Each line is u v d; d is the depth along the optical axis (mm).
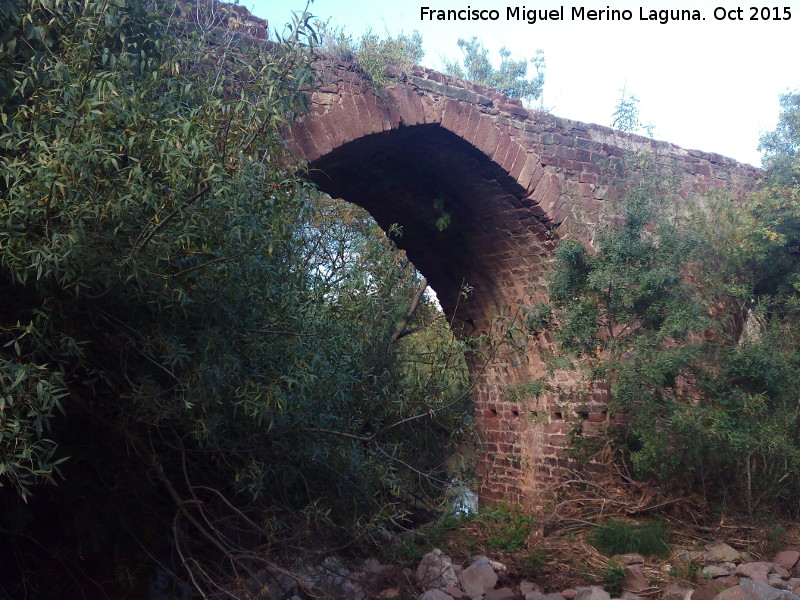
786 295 8281
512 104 8172
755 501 6645
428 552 5688
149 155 3500
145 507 4379
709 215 8695
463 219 9078
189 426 3996
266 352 4156
